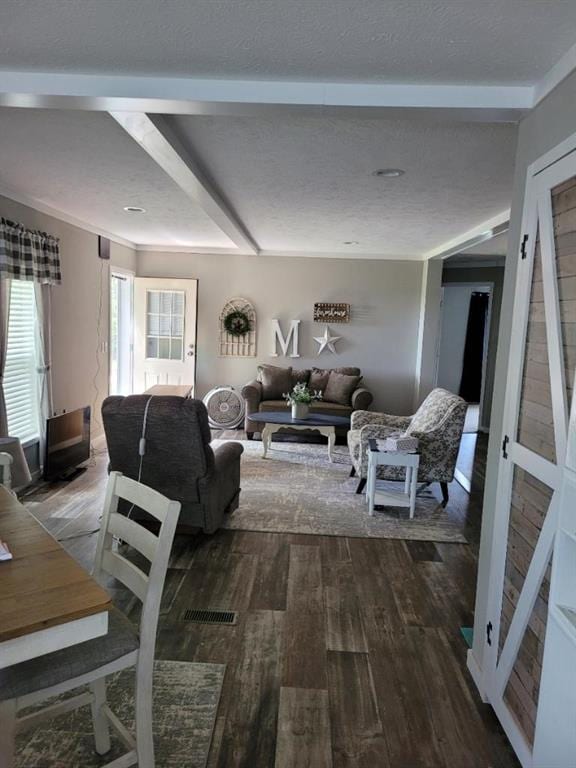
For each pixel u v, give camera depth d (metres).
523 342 1.87
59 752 1.74
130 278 6.95
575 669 1.32
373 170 3.17
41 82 1.96
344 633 2.47
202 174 3.35
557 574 1.44
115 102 2.01
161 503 1.50
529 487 1.81
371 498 3.99
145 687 1.52
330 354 7.21
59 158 3.14
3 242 3.72
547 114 1.77
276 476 4.87
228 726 1.88
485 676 2.06
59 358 4.96
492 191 3.55
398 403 7.23
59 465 4.46
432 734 1.88
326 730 1.88
